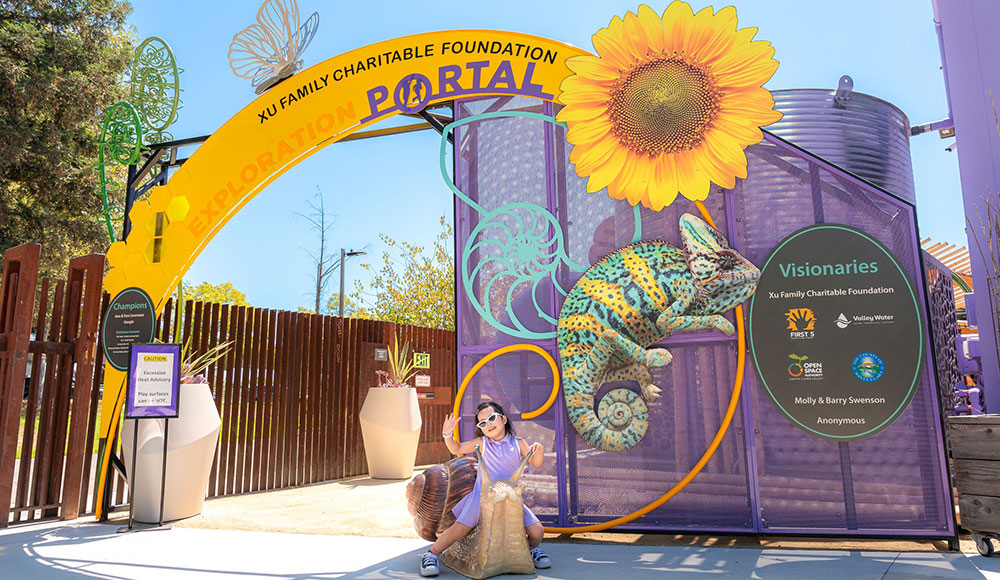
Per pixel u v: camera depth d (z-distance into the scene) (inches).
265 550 207.9
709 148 217.5
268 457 360.5
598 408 220.1
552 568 178.4
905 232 207.3
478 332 237.8
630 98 224.4
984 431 184.5
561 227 234.1
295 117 265.4
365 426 409.4
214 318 337.7
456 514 179.8
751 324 212.5
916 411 200.1
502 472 183.0
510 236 237.8
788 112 273.0
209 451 277.0
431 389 485.1
